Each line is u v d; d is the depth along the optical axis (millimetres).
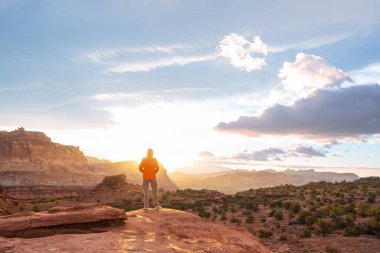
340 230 33844
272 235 34094
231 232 11648
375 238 29953
